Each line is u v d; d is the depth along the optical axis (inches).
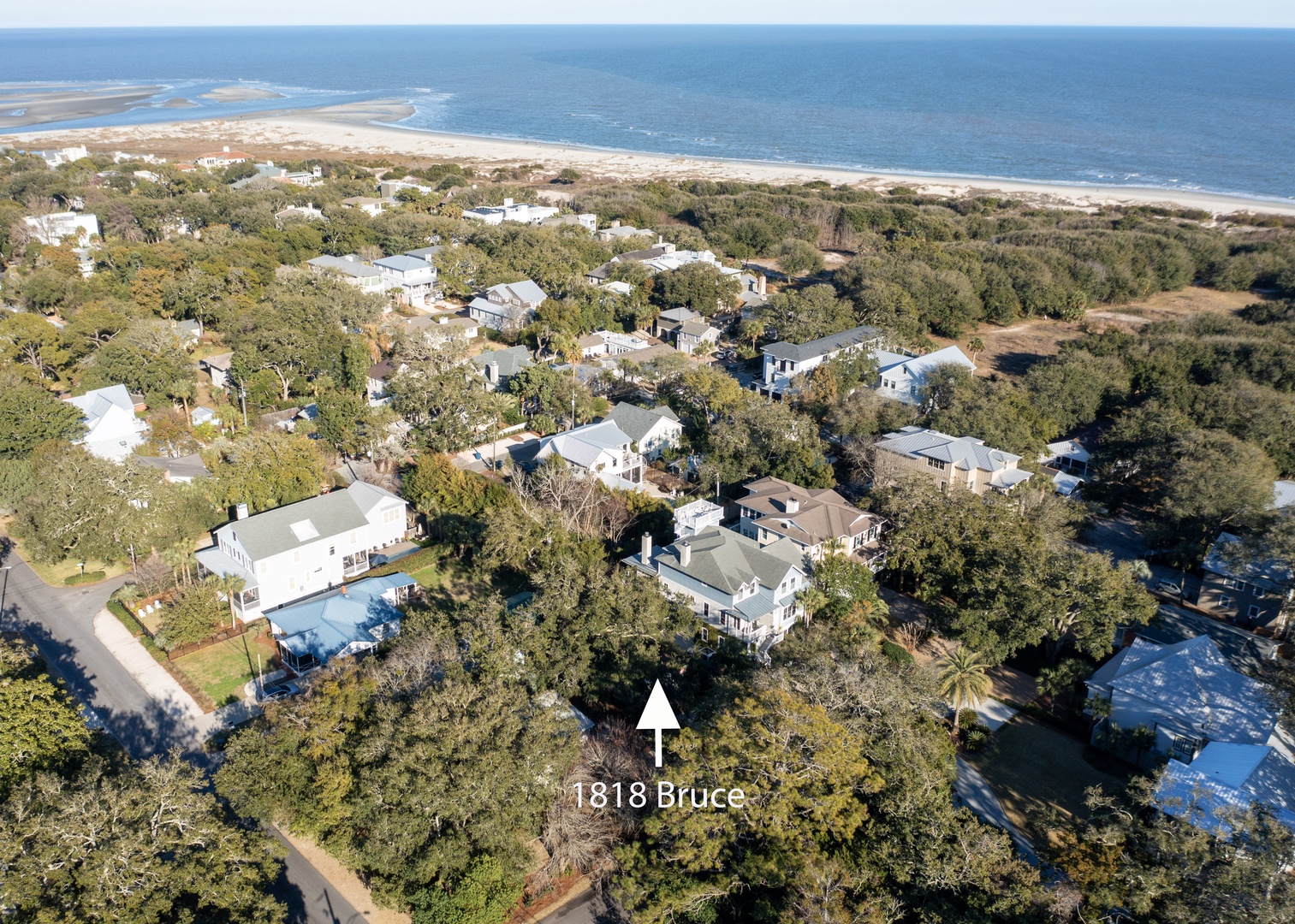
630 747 1856.5
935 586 2509.8
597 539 2632.9
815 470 3125.0
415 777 1535.4
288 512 2568.9
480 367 4097.0
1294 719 1886.1
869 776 1604.3
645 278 5526.6
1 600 2556.6
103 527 2551.7
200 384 4128.9
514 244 6156.5
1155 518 3166.8
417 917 1530.5
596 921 1617.9
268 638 2404.0
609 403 4072.3
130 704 2117.4
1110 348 4439.0
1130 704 2068.2
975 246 6569.9
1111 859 1494.8
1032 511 2780.5
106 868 1336.1
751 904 1561.3
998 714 2187.5
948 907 1469.0
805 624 2434.8
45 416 3117.6
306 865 1731.1
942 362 3902.6
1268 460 3147.1
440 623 2071.9
